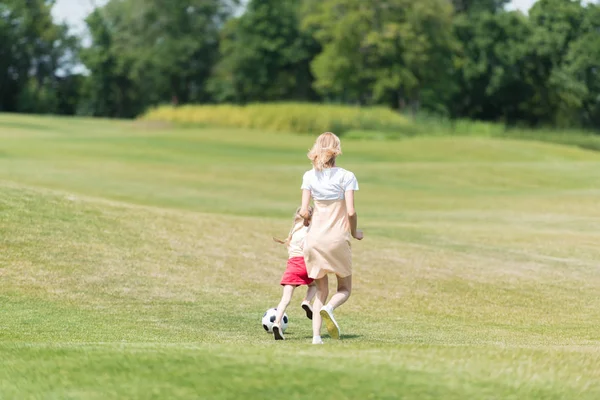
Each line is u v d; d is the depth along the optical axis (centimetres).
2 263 3253
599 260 4406
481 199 7712
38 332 2341
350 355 1655
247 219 5094
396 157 12538
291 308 3062
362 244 4566
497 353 1714
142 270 3456
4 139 11881
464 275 3866
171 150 11619
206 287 3325
